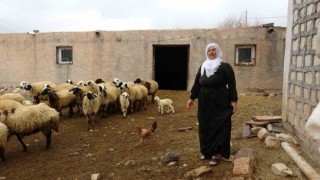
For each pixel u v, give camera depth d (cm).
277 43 1380
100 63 1603
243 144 645
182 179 502
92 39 1602
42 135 849
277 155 571
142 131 706
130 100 1060
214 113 534
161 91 1563
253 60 1412
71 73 1645
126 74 1578
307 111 582
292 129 673
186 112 1063
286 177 485
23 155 700
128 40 1559
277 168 497
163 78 2222
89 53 1612
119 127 889
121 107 1034
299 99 629
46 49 1667
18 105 814
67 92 1034
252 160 532
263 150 602
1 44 1730
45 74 1683
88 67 1620
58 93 1015
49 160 661
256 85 1415
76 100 1042
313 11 569
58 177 566
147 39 1537
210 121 538
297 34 656
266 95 1383
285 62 733
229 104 535
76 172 581
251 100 1243
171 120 937
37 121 695
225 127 531
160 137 750
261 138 653
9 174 592
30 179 566
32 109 698
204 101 536
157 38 1526
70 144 764
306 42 600
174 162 566
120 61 1579
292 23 693
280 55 1383
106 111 1045
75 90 1027
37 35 1670
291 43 695
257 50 1398
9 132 684
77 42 1622
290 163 534
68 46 1639
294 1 681
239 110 1024
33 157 684
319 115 208
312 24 571
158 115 1027
